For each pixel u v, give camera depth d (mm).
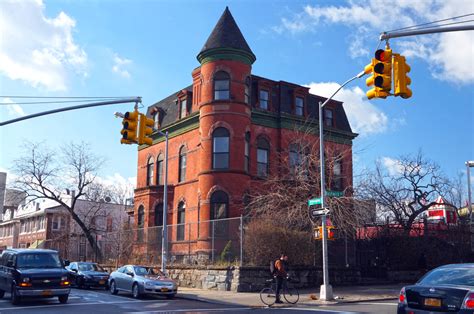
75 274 26969
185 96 35844
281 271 18641
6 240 69812
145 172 39156
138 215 37094
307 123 34844
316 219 25906
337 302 18812
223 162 30750
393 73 11844
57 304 17656
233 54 31688
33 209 65375
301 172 27016
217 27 32375
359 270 27797
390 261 30219
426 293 9172
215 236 26781
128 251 33062
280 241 24328
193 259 28500
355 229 26859
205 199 30344
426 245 31344
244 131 31359
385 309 16078
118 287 22328
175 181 35344
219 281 24109
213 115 31203
